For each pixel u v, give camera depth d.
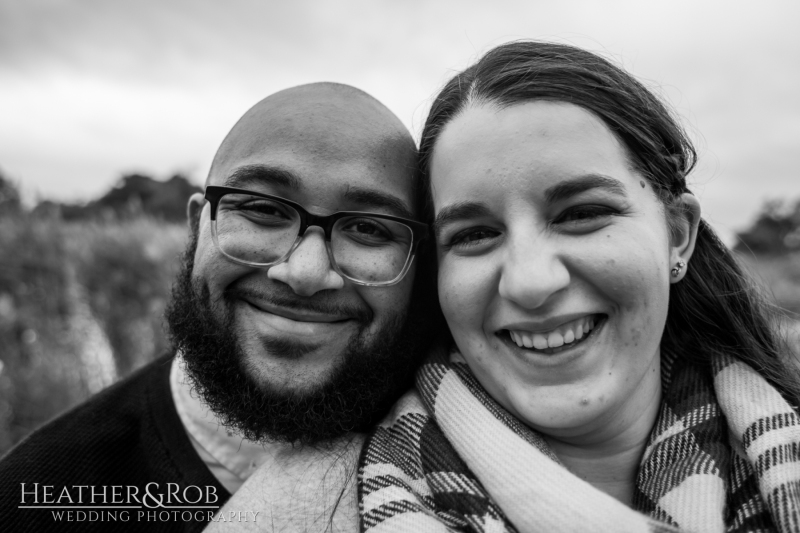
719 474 0.34
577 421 0.34
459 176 0.35
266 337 0.38
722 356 0.41
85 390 1.00
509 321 0.34
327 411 0.38
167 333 0.50
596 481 0.37
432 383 0.39
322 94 0.41
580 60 0.37
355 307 0.39
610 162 0.34
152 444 0.46
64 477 0.44
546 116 0.34
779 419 0.35
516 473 0.32
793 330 0.52
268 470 0.38
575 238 0.34
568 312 0.33
